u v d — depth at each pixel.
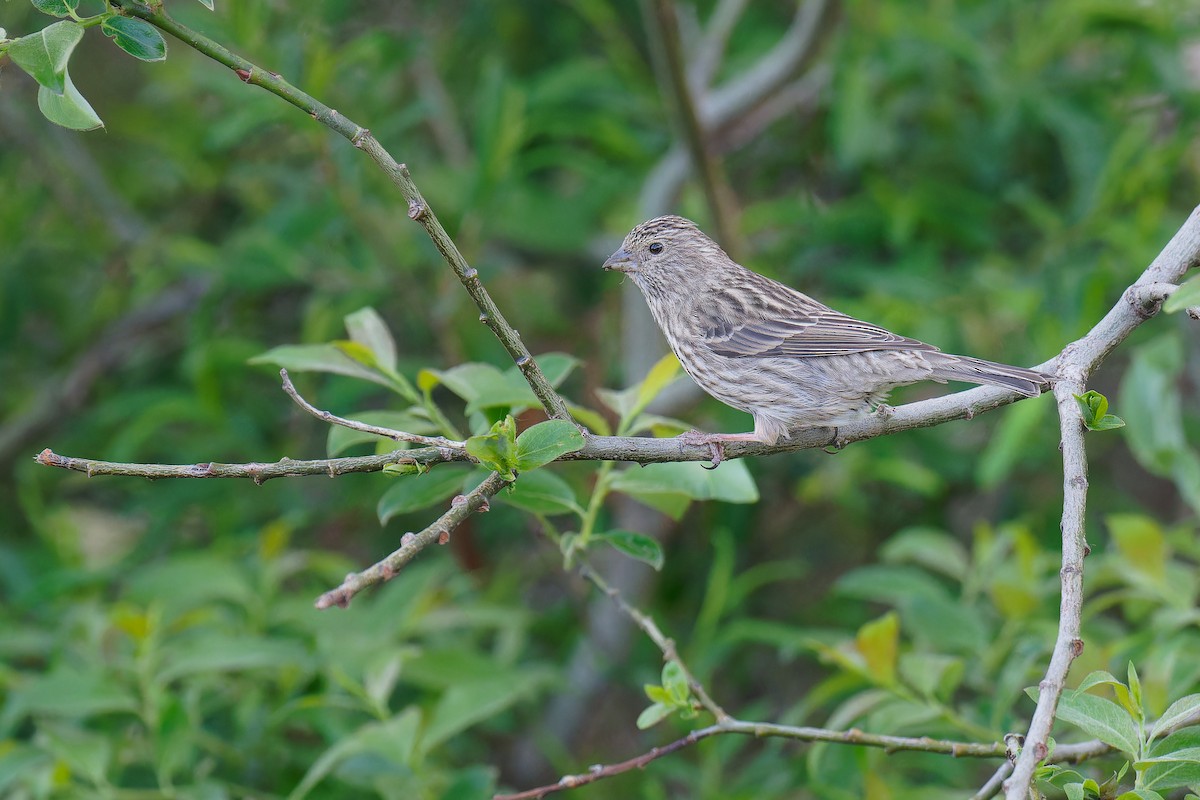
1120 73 12.80
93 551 15.12
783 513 14.25
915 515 13.89
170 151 13.62
